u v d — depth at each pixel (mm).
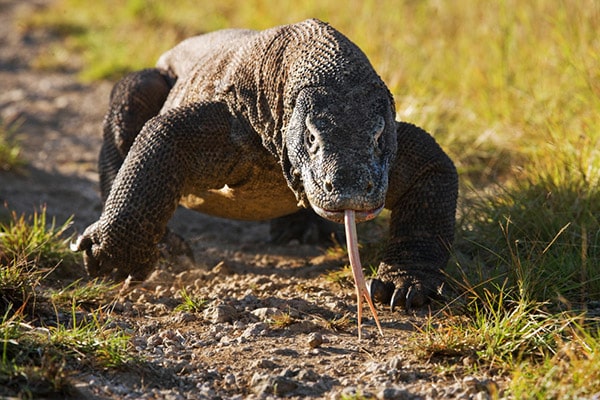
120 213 10531
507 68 18250
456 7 21141
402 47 20297
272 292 11242
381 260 11586
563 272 10609
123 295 10797
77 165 18219
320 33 10578
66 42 29344
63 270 11766
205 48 12883
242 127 10812
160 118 10836
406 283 10602
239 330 9758
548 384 7793
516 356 8766
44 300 10109
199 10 29594
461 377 8477
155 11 29938
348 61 10086
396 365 8656
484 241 12141
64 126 21219
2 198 15359
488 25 19734
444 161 11172
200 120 10750
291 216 13805
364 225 13648
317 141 9234
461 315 10047
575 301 10328
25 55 28062
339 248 12883
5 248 11609
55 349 8438
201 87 11672
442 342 8938
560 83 17062
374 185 8938
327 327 9836
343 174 8891
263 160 10836
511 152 15820
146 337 9539
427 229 11016
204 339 9516
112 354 8461
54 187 16500
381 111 9664
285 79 10336
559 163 13609
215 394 8195
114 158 13008
